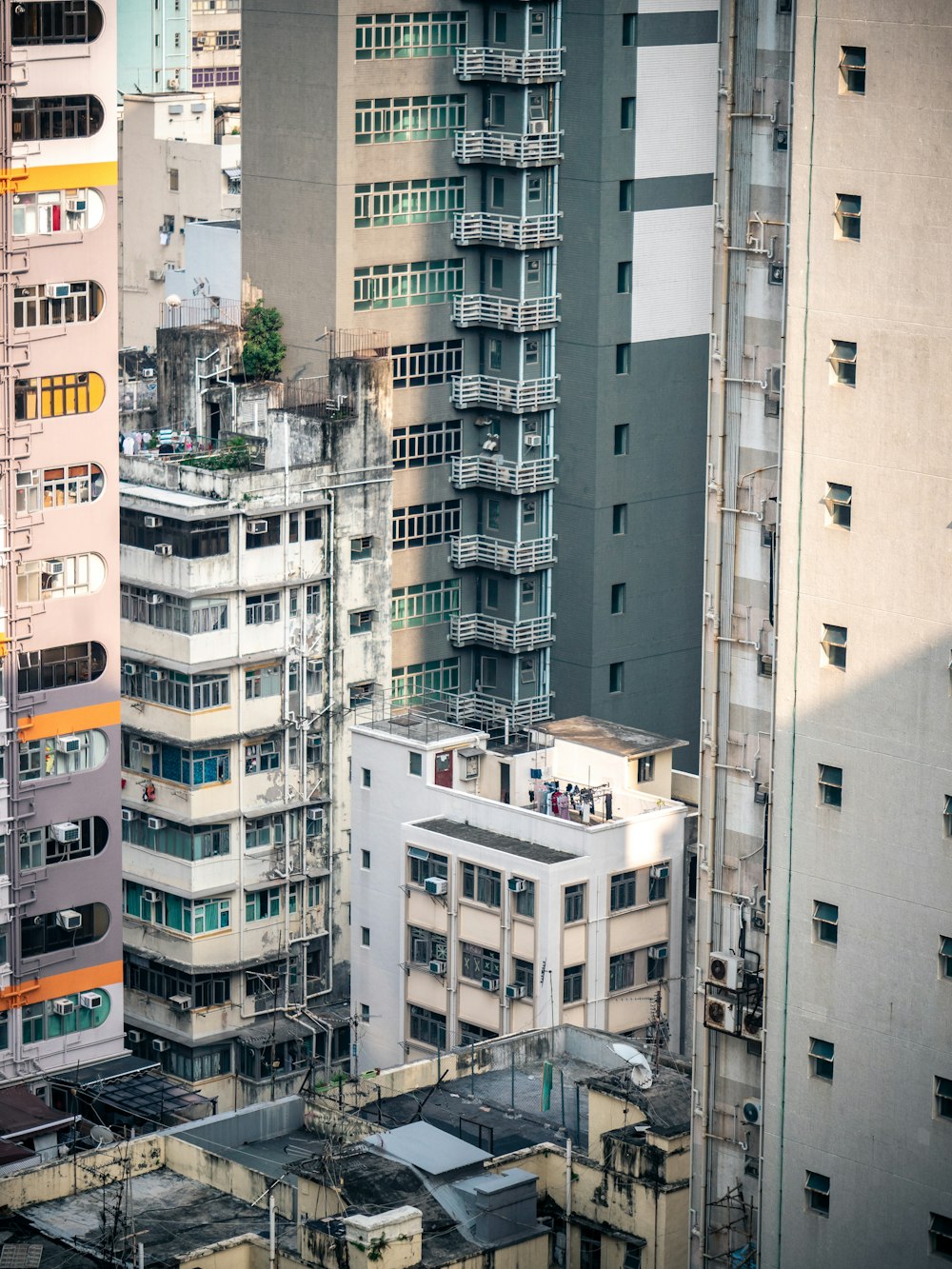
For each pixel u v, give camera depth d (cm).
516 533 17275
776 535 10650
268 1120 12431
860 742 10262
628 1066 12000
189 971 15250
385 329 16588
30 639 13088
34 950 13412
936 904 10119
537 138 16750
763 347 10600
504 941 14175
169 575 14862
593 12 16725
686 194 17462
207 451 15862
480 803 14488
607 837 14100
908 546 10012
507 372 17150
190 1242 11400
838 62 9912
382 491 15625
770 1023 10700
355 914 15212
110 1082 13575
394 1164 11331
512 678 17475
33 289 12875
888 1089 10369
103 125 12925
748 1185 11031
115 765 13525
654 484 17762
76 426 13112
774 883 10594
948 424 9831
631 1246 11394
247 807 15325
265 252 16662
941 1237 10306
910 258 9838
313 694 15525
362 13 16000
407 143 16438
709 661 10938
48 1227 11538
